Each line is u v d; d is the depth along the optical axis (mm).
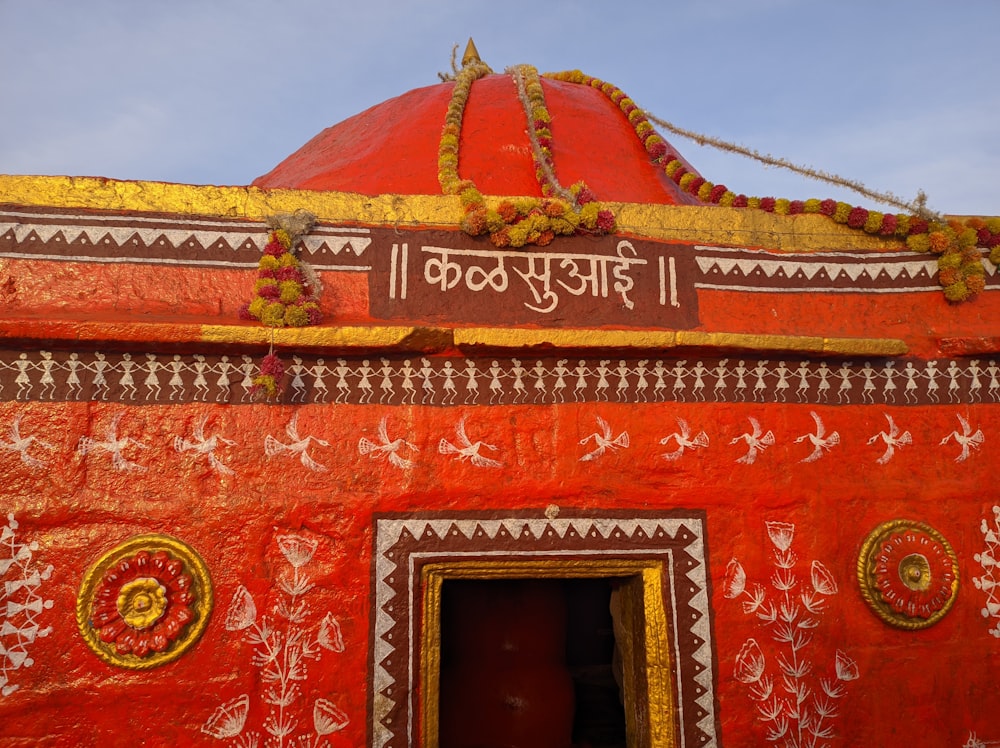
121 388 3676
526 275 4246
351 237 4156
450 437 3932
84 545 3531
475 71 7070
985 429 4500
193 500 3652
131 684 3465
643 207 4477
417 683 3707
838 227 4711
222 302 3965
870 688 4086
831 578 4156
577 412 4066
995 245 4750
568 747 4812
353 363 3908
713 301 4441
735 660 3961
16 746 3338
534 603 4984
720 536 4082
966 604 4293
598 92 6977
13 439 3547
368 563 3744
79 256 3875
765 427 4238
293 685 3590
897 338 4504
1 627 3402
